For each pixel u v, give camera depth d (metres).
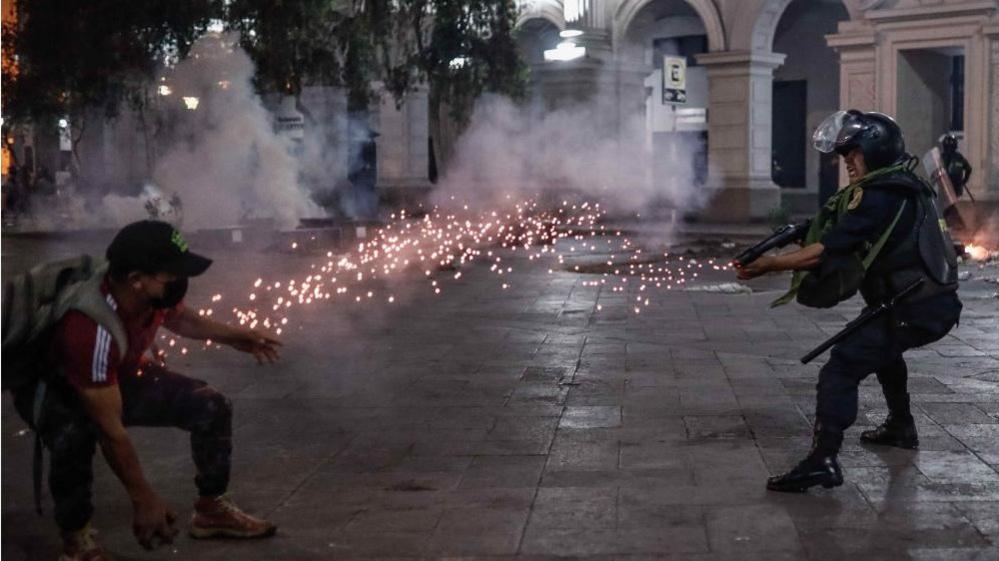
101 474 6.27
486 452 6.64
